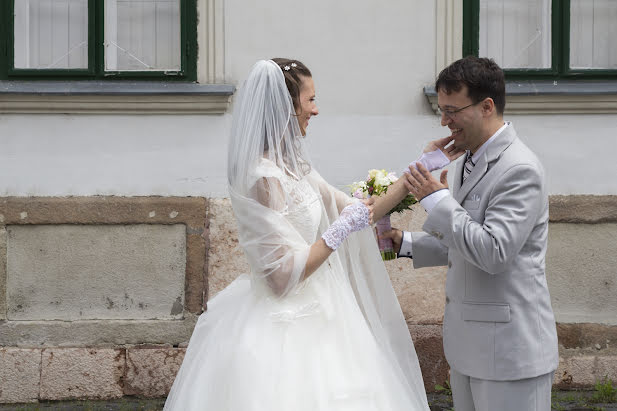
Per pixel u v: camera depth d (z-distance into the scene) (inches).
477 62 101.4
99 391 183.8
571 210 187.2
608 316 189.2
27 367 182.7
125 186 185.6
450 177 188.4
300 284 107.1
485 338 101.4
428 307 187.8
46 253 185.5
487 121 102.3
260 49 186.4
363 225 107.0
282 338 104.6
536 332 100.7
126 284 185.9
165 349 183.9
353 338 107.7
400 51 186.9
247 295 111.7
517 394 100.4
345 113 187.5
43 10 191.8
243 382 101.2
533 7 194.1
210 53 186.5
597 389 183.3
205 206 185.3
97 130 185.3
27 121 184.7
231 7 185.8
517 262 101.1
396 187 109.2
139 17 191.6
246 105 107.5
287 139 108.3
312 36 186.4
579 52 196.4
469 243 97.7
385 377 107.7
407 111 187.5
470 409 108.1
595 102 185.6
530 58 194.7
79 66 192.9
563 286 189.0
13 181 184.9
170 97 182.9
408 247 120.9
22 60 191.5
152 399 183.6
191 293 185.5
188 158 185.6
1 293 184.7
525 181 98.7
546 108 186.9
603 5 195.8
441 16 186.5
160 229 185.5
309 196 109.9
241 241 107.4
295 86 109.8
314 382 102.0
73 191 185.5
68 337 184.9
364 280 115.6
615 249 188.5
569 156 188.1
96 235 185.5
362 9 186.4
